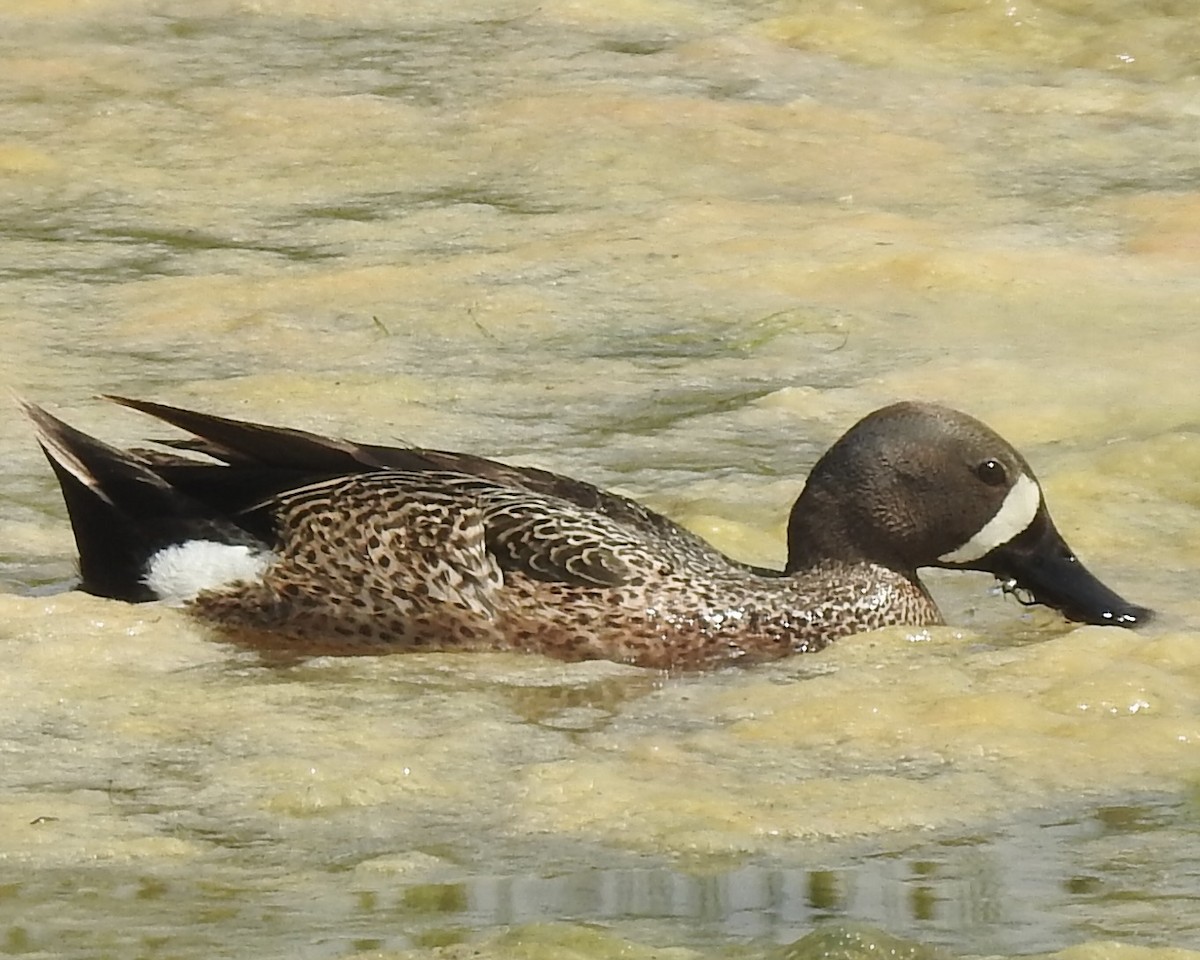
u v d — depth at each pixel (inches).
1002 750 413.4
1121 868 364.8
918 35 1008.9
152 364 655.8
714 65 963.3
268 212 803.4
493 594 466.3
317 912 346.9
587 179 830.5
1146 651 457.7
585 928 335.3
